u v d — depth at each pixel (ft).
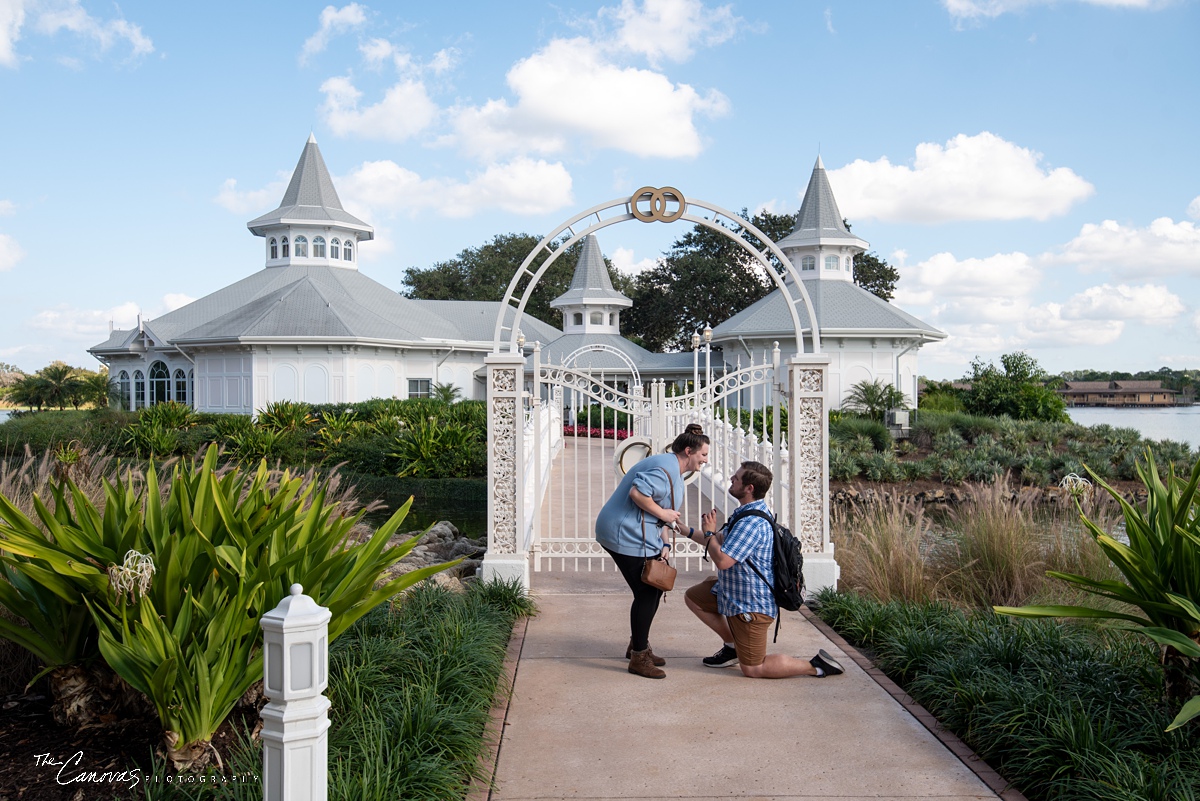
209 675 12.71
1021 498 28.45
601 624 22.82
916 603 22.94
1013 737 13.75
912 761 14.23
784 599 18.30
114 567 12.21
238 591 13.09
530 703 16.94
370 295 131.85
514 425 25.23
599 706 16.76
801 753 14.53
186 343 111.86
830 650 20.30
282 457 78.64
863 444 71.20
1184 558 14.20
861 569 26.37
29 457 21.33
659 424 32.30
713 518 18.52
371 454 75.92
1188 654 12.89
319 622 9.87
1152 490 15.64
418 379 120.78
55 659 14.07
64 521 14.89
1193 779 11.91
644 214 25.16
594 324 131.23
